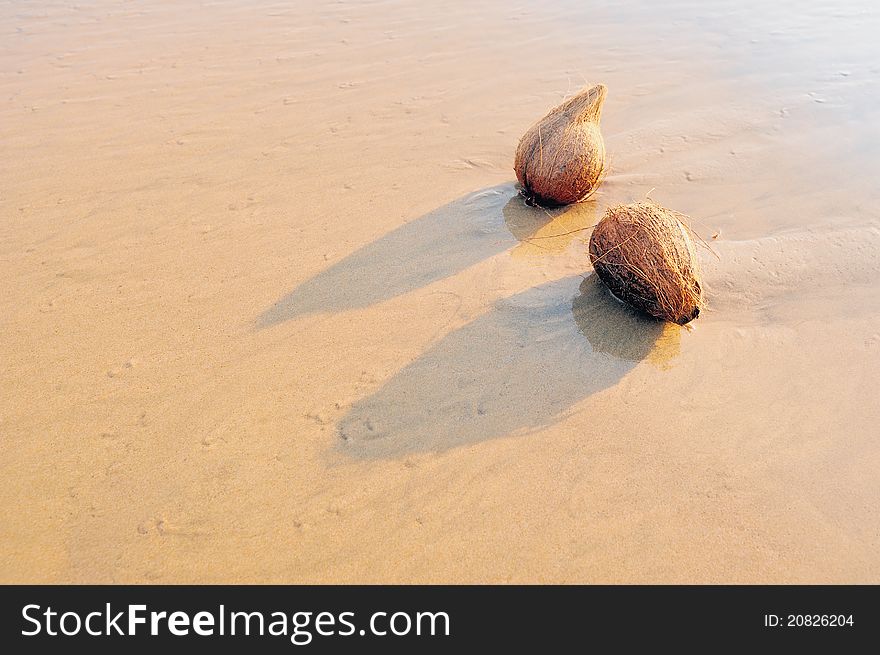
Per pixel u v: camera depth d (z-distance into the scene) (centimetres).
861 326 119
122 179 145
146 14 195
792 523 102
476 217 137
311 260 130
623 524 103
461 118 158
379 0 201
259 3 200
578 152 133
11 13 195
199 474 107
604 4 199
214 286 127
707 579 99
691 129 154
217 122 158
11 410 112
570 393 113
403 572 100
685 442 108
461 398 113
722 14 192
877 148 148
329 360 117
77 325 122
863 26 184
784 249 129
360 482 106
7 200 140
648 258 116
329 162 148
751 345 118
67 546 102
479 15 194
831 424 110
